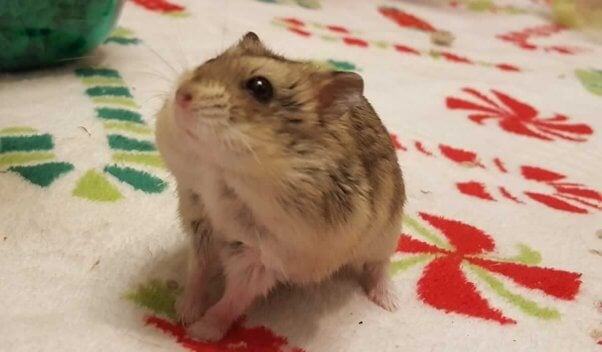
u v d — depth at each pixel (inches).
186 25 9.4
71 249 4.6
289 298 4.6
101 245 4.7
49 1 6.8
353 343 4.3
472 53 10.8
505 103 8.9
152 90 7.2
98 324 4.0
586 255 5.7
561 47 11.9
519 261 5.5
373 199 4.1
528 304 4.9
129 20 9.2
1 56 7.0
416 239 5.5
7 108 6.3
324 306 4.6
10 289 4.2
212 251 4.2
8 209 4.8
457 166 7.0
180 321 4.2
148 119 6.6
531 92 9.4
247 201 3.7
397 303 4.7
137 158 5.8
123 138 6.1
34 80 7.1
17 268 4.3
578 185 7.1
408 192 6.3
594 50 12.0
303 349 4.2
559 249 5.7
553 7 13.5
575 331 4.7
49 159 5.5
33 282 4.3
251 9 10.7
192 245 4.2
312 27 10.5
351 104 3.8
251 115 3.6
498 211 6.2
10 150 5.6
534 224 6.1
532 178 7.1
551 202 6.6
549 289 5.1
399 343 4.4
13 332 3.8
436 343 4.4
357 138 4.1
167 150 3.8
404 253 5.3
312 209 3.7
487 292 5.0
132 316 4.2
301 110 3.7
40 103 6.5
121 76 7.5
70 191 5.2
